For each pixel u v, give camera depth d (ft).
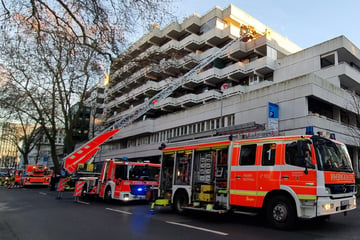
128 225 26.58
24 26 25.13
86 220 29.19
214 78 108.78
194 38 118.42
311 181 22.72
